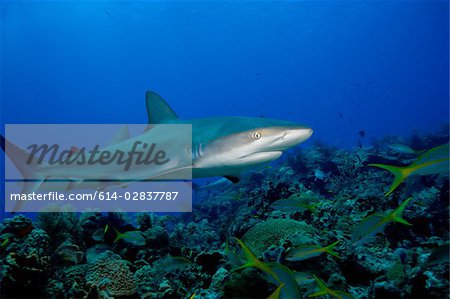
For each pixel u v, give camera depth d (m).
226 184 10.62
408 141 20.09
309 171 13.78
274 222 6.28
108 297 4.46
